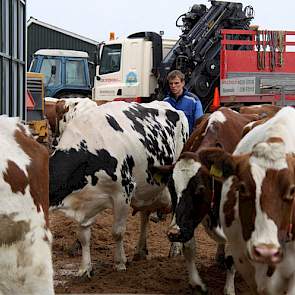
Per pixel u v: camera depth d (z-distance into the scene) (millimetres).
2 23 9844
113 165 7305
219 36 18062
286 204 4703
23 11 11539
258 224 4680
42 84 16562
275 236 4605
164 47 19969
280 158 4762
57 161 7055
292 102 15195
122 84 19000
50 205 7043
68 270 7695
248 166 4867
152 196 8141
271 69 17266
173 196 6277
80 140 7211
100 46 19641
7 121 4344
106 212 10750
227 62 16859
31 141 4324
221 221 5617
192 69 17859
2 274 4000
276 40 17281
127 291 6852
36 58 23250
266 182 4723
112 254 8539
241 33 17234
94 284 7094
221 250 7754
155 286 7047
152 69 18609
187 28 18781
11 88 10461
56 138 15102
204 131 7195
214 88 18047
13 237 4035
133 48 18750
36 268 4059
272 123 5477
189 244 6707
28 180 4125
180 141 8922
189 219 6195
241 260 5422
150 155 7980
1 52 9742
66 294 6664
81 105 13914
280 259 4668
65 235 9297
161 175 6547
